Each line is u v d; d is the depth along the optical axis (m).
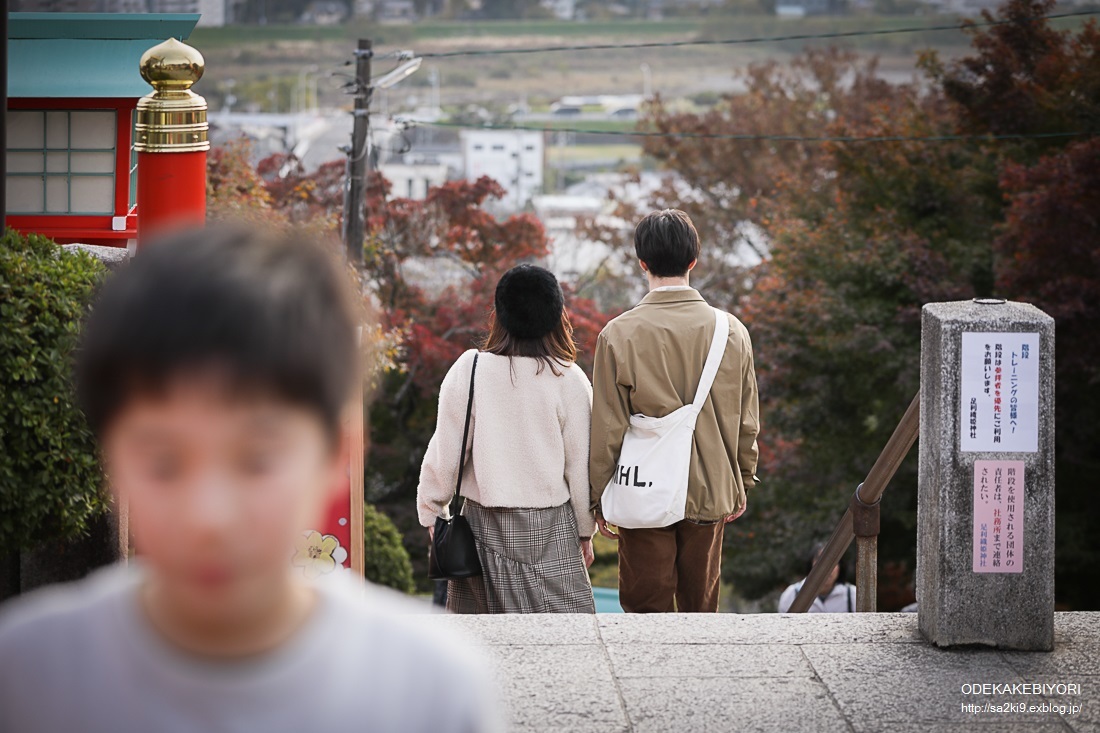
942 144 20.81
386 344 17.06
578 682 3.49
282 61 180.50
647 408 4.67
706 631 3.87
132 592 1.02
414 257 24.84
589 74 176.25
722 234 32.84
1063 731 3.24
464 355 4.64
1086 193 16.47
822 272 19.95
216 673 0.98
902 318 18.48
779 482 20.81
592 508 4.75
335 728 1.00
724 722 3.28
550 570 4.57
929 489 3.79
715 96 135.75
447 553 4.55
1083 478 18.42
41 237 4.13
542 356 4.59
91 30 6.40
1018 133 19.42
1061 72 18.75
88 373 0.91
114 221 6.27
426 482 4.64
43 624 1.01
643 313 4.75
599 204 60.03
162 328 0.89
